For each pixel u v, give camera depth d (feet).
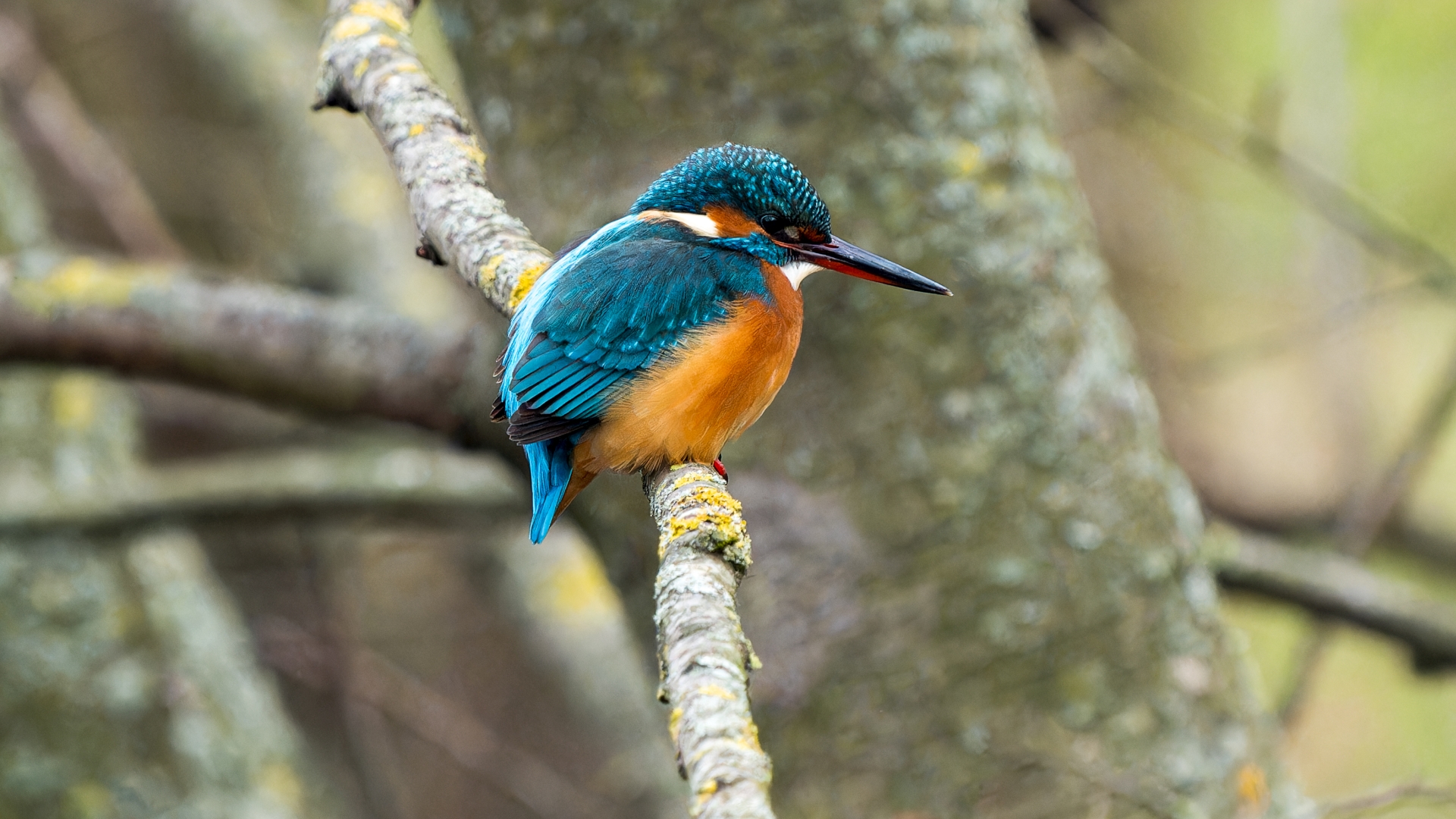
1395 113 57.41
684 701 13.38
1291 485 56.24
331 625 52.08
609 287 22.30
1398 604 39.34
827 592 28.58
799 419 28.84
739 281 23.09
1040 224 29.86
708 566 15.92
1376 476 45.75
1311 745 57.88
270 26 54.24
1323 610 39.83
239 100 52.90
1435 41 57.67
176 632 42.24
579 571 51.21
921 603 28.43
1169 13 56.85
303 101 52.24
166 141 58.44
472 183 22.29
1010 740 28.02
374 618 57.21
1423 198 56.65
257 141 54.39
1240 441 56.54
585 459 23.16
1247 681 30.68
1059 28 42.73
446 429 34.12
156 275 34.55
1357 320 46.09
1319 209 42.32
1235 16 56.70
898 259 28.86
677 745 13.00
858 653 28.43
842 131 28.91
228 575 55.26
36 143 56.39
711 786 12.10
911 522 28.53
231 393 34.45
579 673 49.24
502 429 33.06
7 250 42.73
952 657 28.35
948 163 29.09
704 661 13.94
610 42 28.89
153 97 59.06
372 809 52.60
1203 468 56.03
